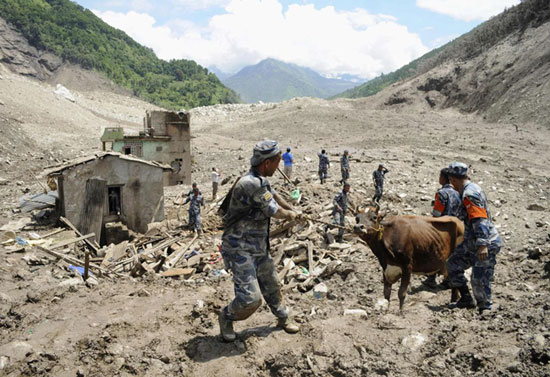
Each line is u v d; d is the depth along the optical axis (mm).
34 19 178375
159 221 14758
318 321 5086
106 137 22812
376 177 14594
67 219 13375
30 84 50812
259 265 4555
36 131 35781
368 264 8789
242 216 4289
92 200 13609
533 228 10797
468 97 56938
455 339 4332
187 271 9938
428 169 21109
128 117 66562
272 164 4293
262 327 5043
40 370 4277
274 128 46875
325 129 44344
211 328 5164
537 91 43594
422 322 4820
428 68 77250
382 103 67750
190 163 24359
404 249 5316
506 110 45062
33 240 11570
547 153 26891
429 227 5477
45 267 9086
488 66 58312
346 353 4270
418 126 42281
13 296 6809
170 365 4355
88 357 4520
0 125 32375
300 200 14609
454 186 5367
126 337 4945
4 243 10242
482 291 5082
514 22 64875
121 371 4289
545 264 7430
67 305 6199
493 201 14945
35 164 27812
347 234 10961
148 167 14398
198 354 4516
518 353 3732
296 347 4488
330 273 8672
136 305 5969
